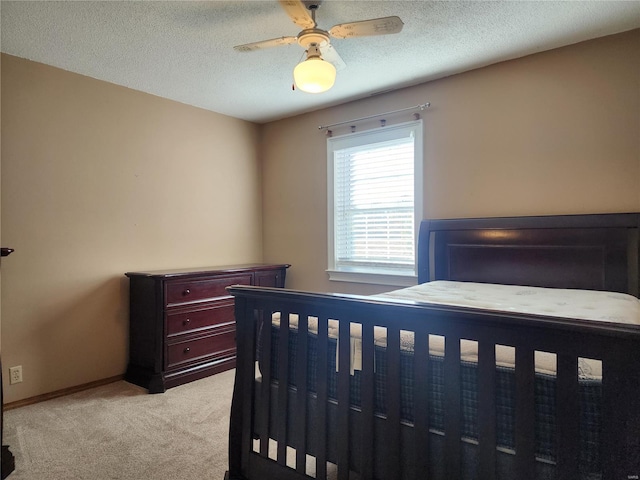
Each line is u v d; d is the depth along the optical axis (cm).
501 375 118
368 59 281
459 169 309
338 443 144
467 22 231
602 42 251
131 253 329
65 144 291
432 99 322
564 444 106
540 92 274
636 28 240
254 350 172
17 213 268
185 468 192
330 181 388
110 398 280
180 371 309
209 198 390
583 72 258
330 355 152
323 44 206
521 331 111
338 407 144
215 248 395
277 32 239
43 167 280
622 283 239
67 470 190
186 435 225
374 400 139
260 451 168
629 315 171
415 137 332
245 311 174
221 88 331
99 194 310
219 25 230
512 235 278
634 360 97
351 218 379
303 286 411
